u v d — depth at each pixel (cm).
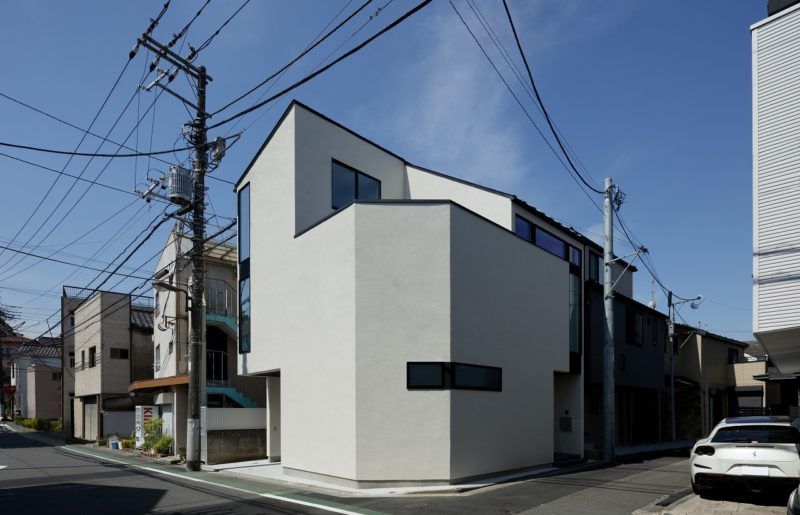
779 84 1057
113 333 3269
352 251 1323
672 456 1964
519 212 1789
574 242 2119
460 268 1356
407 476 1235
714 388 3150
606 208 1861
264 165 1764
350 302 1313
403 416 1255
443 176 1884
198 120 1752
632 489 1145
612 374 1781
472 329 1372
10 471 1680
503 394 1457
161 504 1057
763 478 875
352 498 1110
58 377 5325
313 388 1422
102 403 3156
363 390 1262
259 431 1953
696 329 3058
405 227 1329
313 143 1659
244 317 1844
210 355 2380
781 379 2431
